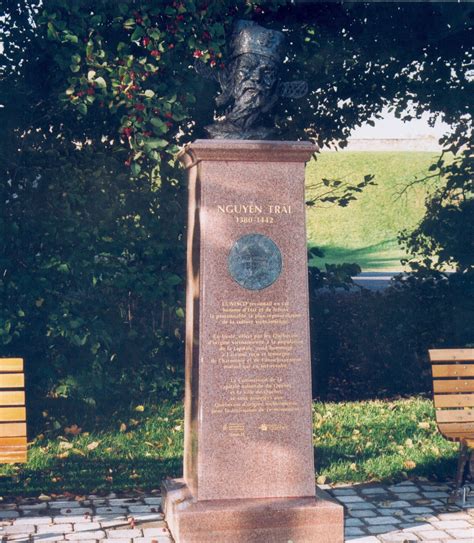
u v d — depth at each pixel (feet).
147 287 27.71
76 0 25.07
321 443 26.23
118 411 29.58
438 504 20.72
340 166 104.99
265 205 17.95
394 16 30.60
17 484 22.20
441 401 21.44
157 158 25.58
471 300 33.76
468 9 29.48
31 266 26.84
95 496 21.27
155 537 18.25
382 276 66.64
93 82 25.03
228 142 17.70
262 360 17.90
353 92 32.27
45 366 27.78
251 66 18.63
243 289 17.85
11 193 27.14
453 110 32.78
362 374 36.35
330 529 17.62
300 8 29.63
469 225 33.32
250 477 17.87
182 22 25.40
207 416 17.78
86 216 27.61
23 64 26.94
